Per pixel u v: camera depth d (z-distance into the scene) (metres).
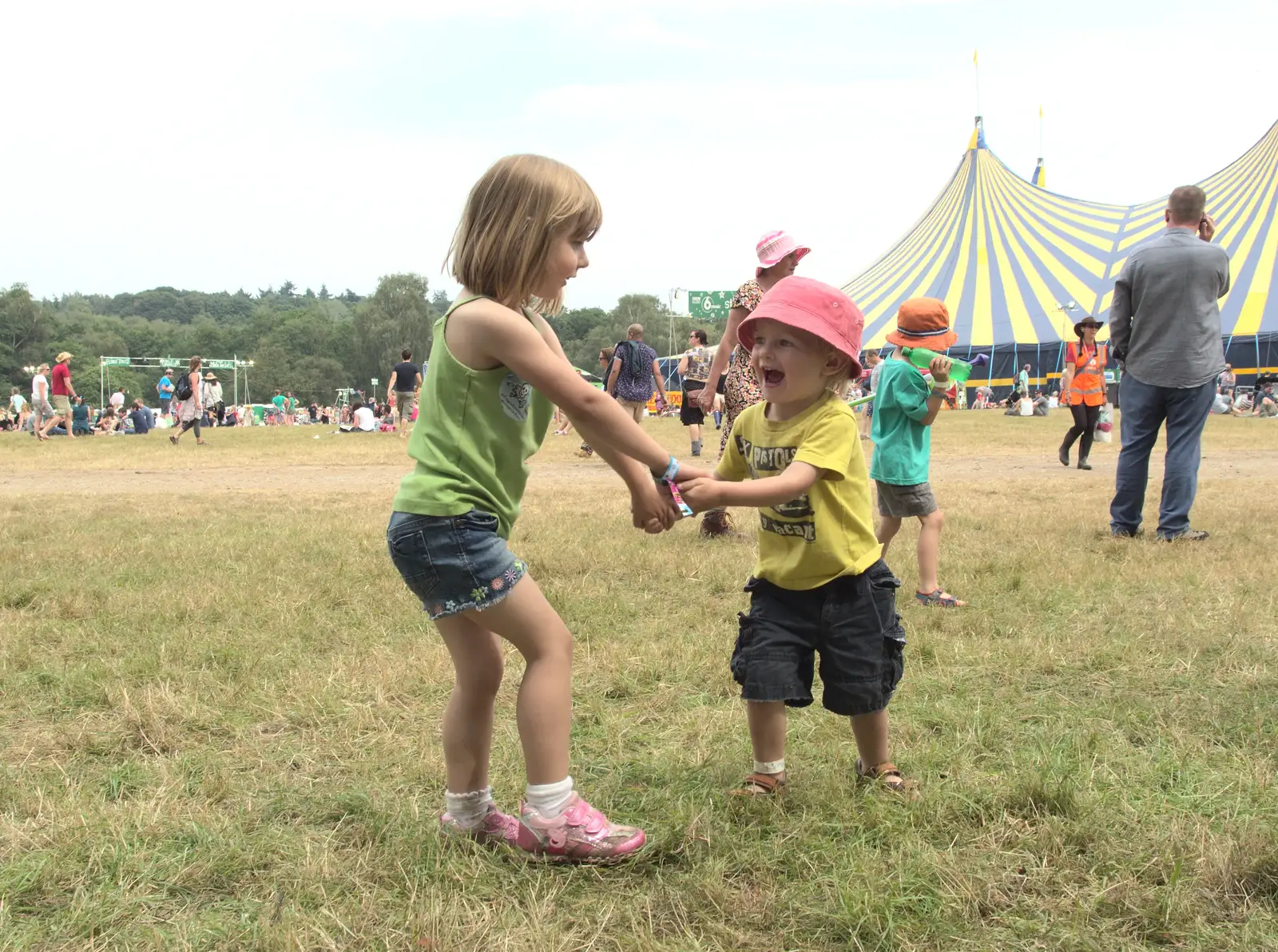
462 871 2.40
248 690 3.73
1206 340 6.74
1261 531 7.12
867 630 2.80
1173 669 3.95
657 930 2.18
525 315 2.56
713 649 4.25
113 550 6.38
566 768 2.52
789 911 2.24
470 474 2.44
